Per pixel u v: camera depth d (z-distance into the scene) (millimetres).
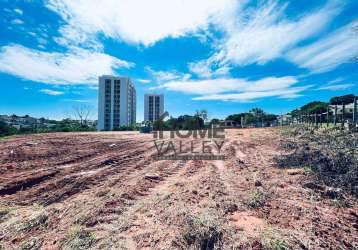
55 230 3512
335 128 14383
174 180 6398
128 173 7121
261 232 3352
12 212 4172
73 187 5641
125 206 4395
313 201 4559
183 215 3863
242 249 2977
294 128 21656
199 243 3082
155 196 4949
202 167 8047
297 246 2994
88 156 10117
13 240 3291
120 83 66125
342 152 7523
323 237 3236
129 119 72625
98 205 4352
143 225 3619
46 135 20422
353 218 3832
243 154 10586
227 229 3430
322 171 6285
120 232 3420
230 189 5406
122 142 16297
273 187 5406
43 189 5488
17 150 10523
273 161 8438
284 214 3994
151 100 78438
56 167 7719
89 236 3289
